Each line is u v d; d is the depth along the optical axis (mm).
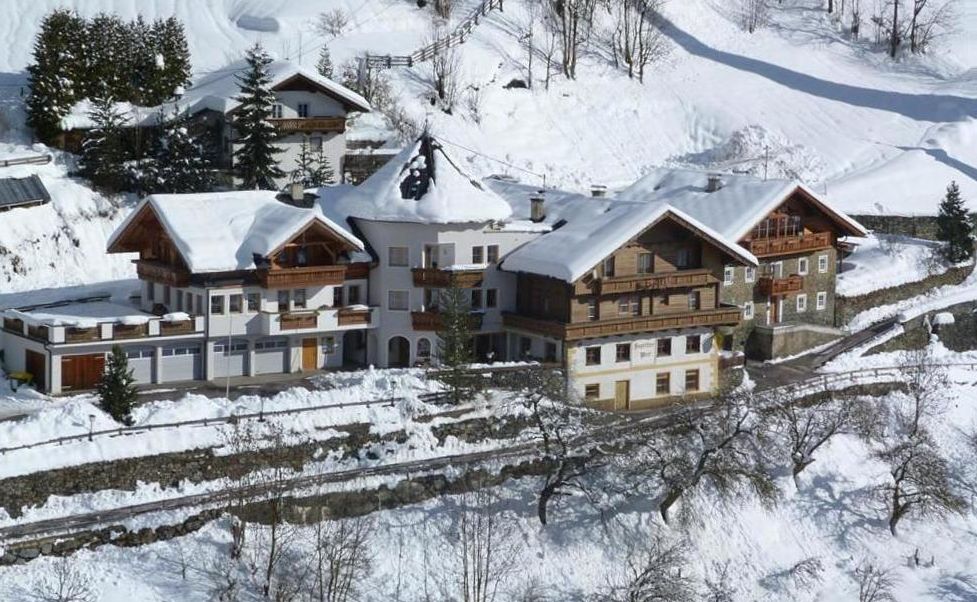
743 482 80500
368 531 70875
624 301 86312
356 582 68625
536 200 89812
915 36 167875
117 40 116938
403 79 134875
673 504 77625
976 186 134875
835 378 93375
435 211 84312
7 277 95188
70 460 68188
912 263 113375
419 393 78688
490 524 69875
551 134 136875
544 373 83125
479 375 80688
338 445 74938
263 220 84062
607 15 160000
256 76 108438
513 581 71688
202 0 146500
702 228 86812
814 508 82438
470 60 140500
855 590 77375
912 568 79875
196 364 82875
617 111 143375
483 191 87188
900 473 84000
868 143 143125
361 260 85438
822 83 155875
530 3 156875
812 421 85250
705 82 152500
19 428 69062
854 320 106750
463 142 128625
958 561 80812
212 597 65938
